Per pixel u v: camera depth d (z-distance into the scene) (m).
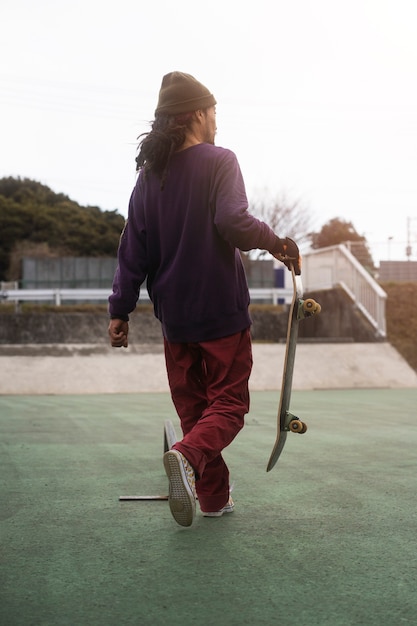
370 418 6.08
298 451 4.06
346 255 14.48
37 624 1.36
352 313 13.88
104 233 40.28
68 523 2.27
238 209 2.06
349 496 2.73
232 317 2.19
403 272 18.73
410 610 1.43
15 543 2.01
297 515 2.38
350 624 1.35
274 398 8.62
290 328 2.13
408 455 3.90
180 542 2.01
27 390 10.05
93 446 4.31
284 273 23.19
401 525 2.23
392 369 11.92
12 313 13.48
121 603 1.48
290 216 28.48
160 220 2.21
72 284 22.47
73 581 1.64
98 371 10.85
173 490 1.92
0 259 37.72
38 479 3.14
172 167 2.20
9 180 42.66
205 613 1.42
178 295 2.19
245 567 1.75
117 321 2.30
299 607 1.45
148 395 9.44
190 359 2.28
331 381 11.11
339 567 1.75
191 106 2.23
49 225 39.19
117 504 2.58
